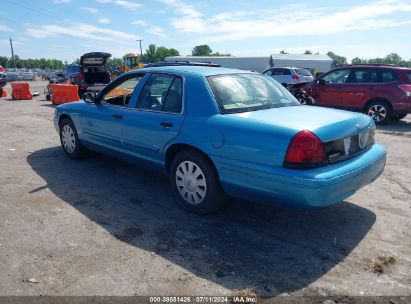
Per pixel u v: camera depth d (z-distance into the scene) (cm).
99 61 1695
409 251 350
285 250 350
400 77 1039
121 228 390
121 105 518
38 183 521
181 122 414
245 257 337
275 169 338
